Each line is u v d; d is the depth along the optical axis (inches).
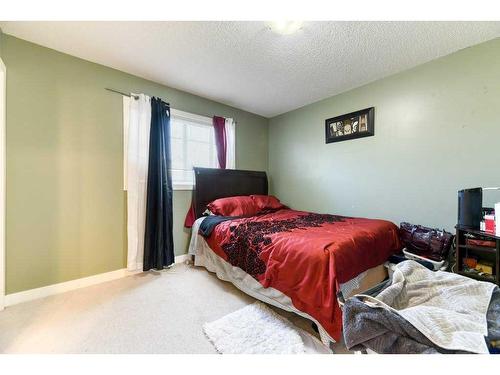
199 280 91.6
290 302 60.6
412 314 34.7
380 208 102.8
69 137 83.4
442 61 83.8
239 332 57.9
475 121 77.2
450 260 78.8
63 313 67.3
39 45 77.3
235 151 139.8
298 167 139.9
